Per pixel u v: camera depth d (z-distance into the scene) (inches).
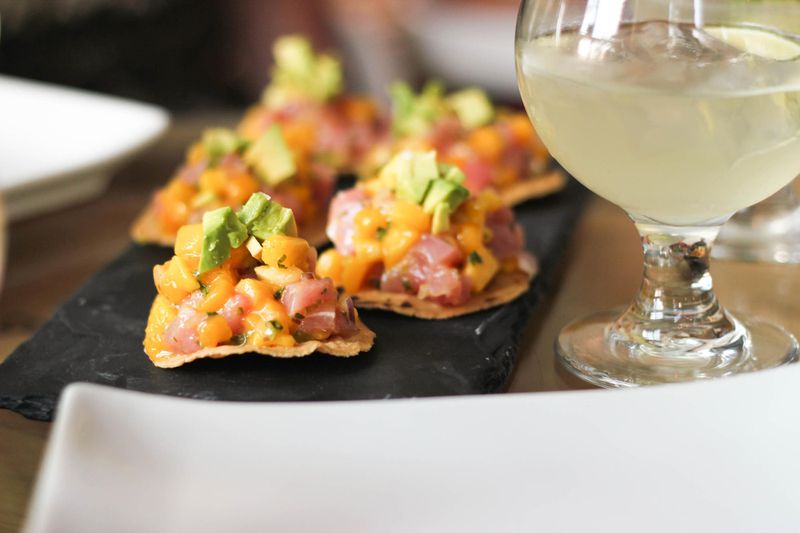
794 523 15.0
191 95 62.9
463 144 27.5
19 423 18.1
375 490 15.0
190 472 14.8
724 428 15.7
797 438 15.6
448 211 21.1
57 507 14.0
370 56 67.0
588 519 15.0
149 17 58.2
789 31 16.7
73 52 53.1
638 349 18.6
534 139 28.5
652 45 16.9
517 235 22.5
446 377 18.8
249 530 14.6
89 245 26.0
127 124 28.8
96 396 14.9
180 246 19.3
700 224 18.3
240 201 24.5
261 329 19.0
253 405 15.4
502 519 15.0
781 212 23.0
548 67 17.5
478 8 65.3
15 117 29.5
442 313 20.7
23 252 25.8
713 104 16.6
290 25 66.8
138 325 20.7
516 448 15.4
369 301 21.1
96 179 27.8
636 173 17.4
